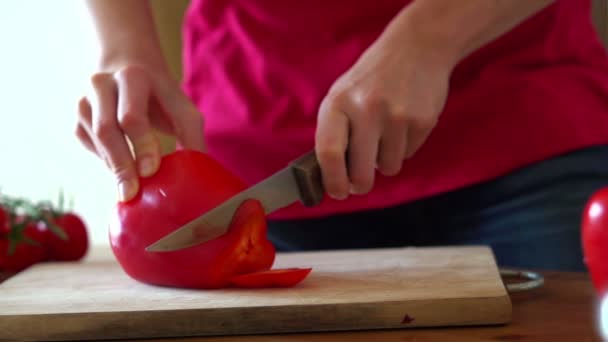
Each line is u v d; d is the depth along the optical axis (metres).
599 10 1.64
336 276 0.93
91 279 0.97
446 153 1.20
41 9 2.45
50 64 2.47
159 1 1.81
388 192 1.23
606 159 1.16
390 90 0.89
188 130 1.08
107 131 0.95
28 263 1.30
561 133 1.14
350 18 1.22
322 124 0.90
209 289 0.88
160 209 0.90
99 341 0.79
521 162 1.16
